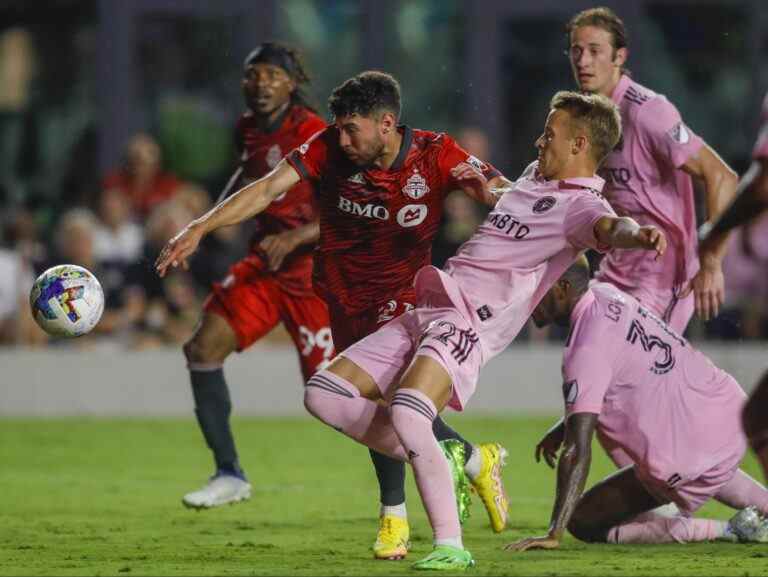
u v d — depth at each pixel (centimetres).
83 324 2383
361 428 2195
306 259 3033
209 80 6588
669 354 2352
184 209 5162
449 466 2091
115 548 2400
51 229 6144
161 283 5156
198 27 6575
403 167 2306
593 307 2314
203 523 2805
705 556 2253
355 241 2384
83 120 6588
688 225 2756
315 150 2312
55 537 2570
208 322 3011
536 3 6644
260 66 3002
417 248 2391
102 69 6519
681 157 2688
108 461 3962
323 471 3741
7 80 6588
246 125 3077
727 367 4897
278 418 5022
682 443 2348
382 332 2234
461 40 6662
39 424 4850
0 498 3234
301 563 2184
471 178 2308
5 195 6538
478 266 2184
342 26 6669
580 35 2723
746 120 6719
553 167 2197
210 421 2992
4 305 5134
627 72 2775
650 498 2422
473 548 2394
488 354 2175
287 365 5144
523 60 6675
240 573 2038
